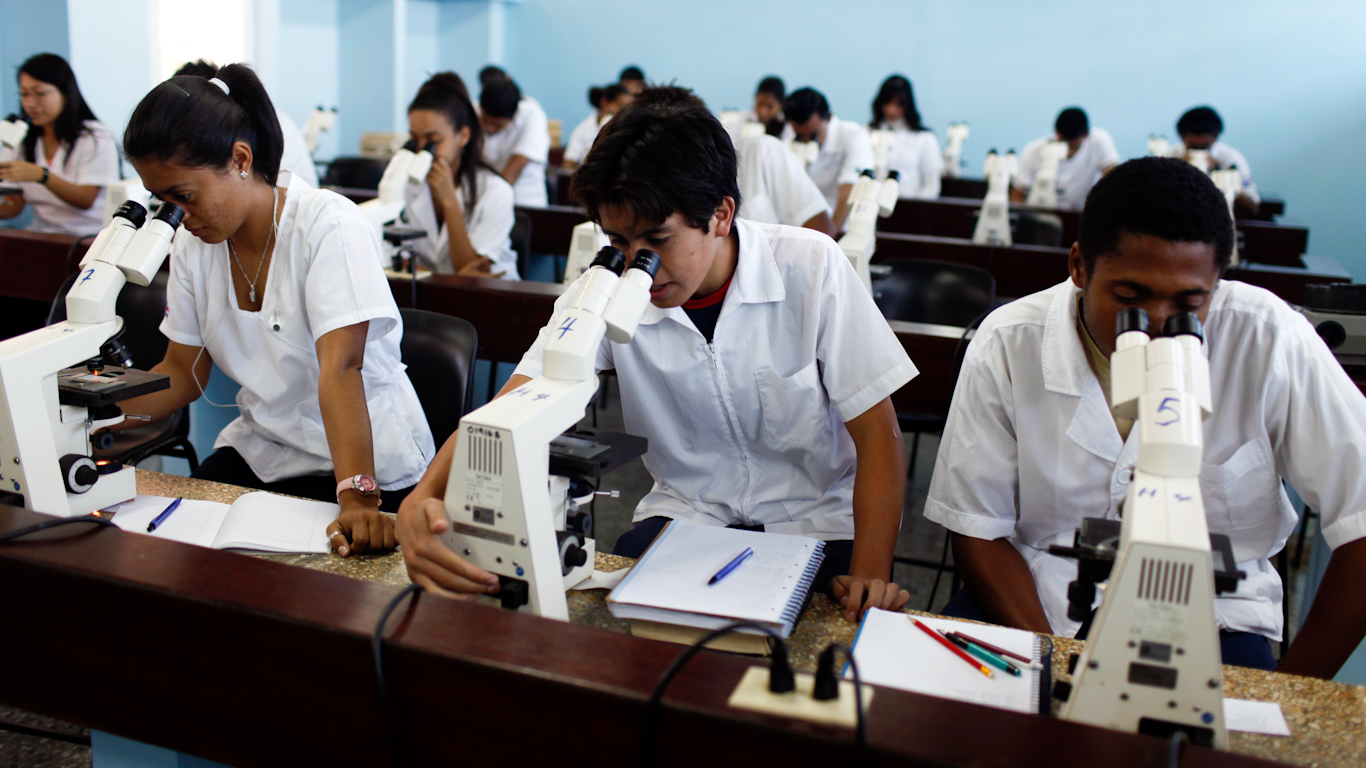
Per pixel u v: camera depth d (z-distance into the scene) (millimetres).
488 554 897
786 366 1320
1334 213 6961
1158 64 7113
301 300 1460
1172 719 706
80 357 1127
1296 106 6898
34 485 1090
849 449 1442
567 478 973
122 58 4957
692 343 1308
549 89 8547
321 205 1421
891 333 1283
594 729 715
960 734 668
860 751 643
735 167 1081
